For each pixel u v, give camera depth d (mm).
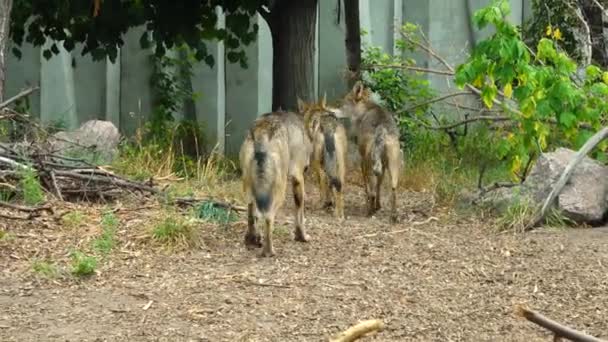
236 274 10094
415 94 20578
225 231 11758
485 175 16266
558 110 13117
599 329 8836
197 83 22375
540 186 13039
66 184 12836
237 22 18969
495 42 13016
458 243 11680
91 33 18719
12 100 13516
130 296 9383
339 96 22156
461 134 18172
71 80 22297
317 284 9859
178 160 16875
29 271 9984
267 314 8969
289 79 18797
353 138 15664
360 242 11609
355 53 19344
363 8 22516
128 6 18672
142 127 20344
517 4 22625
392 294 9664
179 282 9805
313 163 14297
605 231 12391
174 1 18641
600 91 13203
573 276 10352
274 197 10672
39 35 18984
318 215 13625
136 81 22406
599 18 18172
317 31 22578
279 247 11258
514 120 14523
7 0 14070
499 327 8867
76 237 11078
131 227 11445
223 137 22359
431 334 8641
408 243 11633
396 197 14109
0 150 12805
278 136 10742
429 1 22828
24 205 11875
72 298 9297
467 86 17031
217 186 14461
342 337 6211
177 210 12266
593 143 12844
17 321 8664
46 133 14008
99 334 8406
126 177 13492
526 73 13070
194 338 8352
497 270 10555
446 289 9883
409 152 17797
